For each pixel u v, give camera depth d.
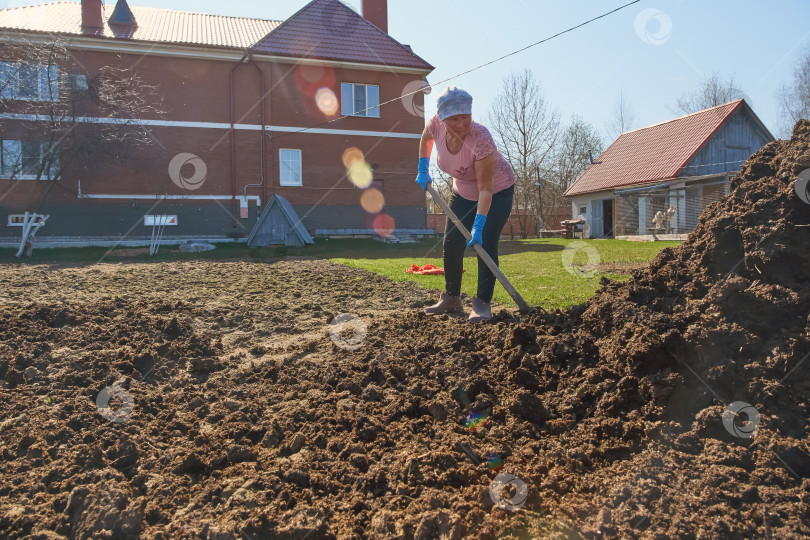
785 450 2.04
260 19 24.36
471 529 1.91
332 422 2.71
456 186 4.68
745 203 2.97
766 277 2.66
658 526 1.84
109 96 16.02
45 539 1.87
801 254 2.60
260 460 2.40
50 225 17.31
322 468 2.32
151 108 17.50
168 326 4.31
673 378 2.46
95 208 17.77
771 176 3.01
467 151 4.16
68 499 2.07
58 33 16.64
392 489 2.16
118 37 17.72
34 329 4.18
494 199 4.49
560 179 38.56
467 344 3.58
